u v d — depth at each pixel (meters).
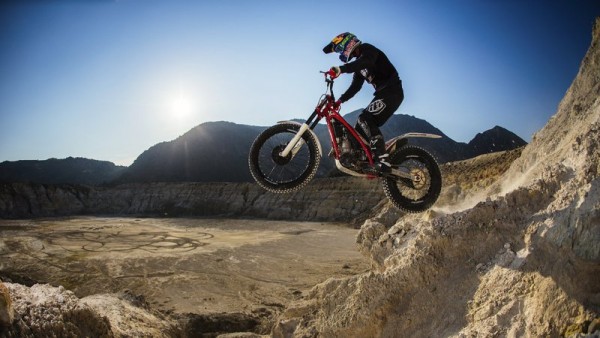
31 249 31.91
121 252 30.53
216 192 68.69
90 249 32.03
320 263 26.66
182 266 25.73
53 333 4.88
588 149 4.62
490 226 4.91
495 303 4.10
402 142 4.96
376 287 5.20
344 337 5.18
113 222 56.00
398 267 5.27
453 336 4.23
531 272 4.00
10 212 65.19
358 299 5.27
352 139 4.77
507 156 32.62
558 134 8.52
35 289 5.54
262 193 63.84
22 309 4.82
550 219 4.23
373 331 5.04
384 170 4.58
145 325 8.28
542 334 3.38
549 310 3.47
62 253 30.17
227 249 31.72
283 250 31.41
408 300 5.02
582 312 3.22
